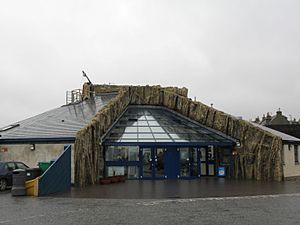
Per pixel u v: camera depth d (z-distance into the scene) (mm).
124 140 29141
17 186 19000
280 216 12719
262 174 28297
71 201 16688
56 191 20469
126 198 17656
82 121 29500
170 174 29734
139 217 12648
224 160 31062
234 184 24641
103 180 25469
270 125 51750
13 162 22859
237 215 12938
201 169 31562
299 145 33031
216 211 13820
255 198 17547
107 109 30031
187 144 29594
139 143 28922
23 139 26156
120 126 31938
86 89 40406
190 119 34375
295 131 50875
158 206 15102
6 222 11906
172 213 13414
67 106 37656
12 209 14461
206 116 32969
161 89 36719
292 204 15555
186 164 30141
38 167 23672
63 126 28516
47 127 28781
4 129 30109
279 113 58500
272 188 22016
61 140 25172
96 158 26391
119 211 13891
